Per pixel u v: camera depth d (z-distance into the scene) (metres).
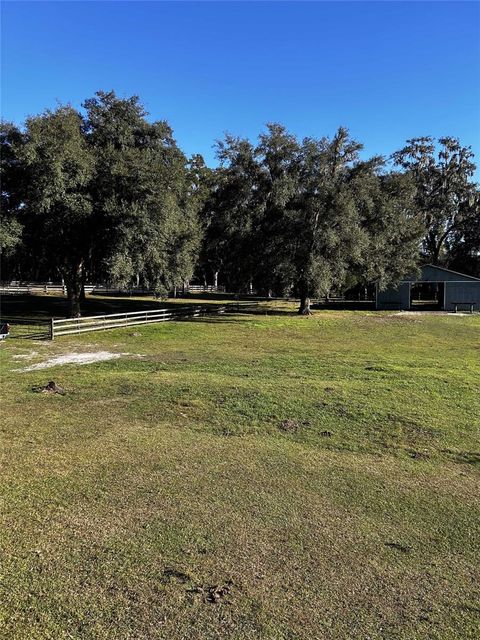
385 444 8.19
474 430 8.96
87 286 58.25
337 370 14.69
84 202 23.72
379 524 5.30
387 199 34.34
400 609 3.79
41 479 6.10
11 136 23.88
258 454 7.43
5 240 22.50
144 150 26.75
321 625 3.55
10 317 28.86
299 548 4.68
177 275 29.62
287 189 30.47
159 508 5.41
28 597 3.73
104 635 3.35
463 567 4.48
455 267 60.72
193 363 15.73
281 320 31.19
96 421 8.85
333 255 31.31
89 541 4.62
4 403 9.99
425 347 21.55
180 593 3.85
